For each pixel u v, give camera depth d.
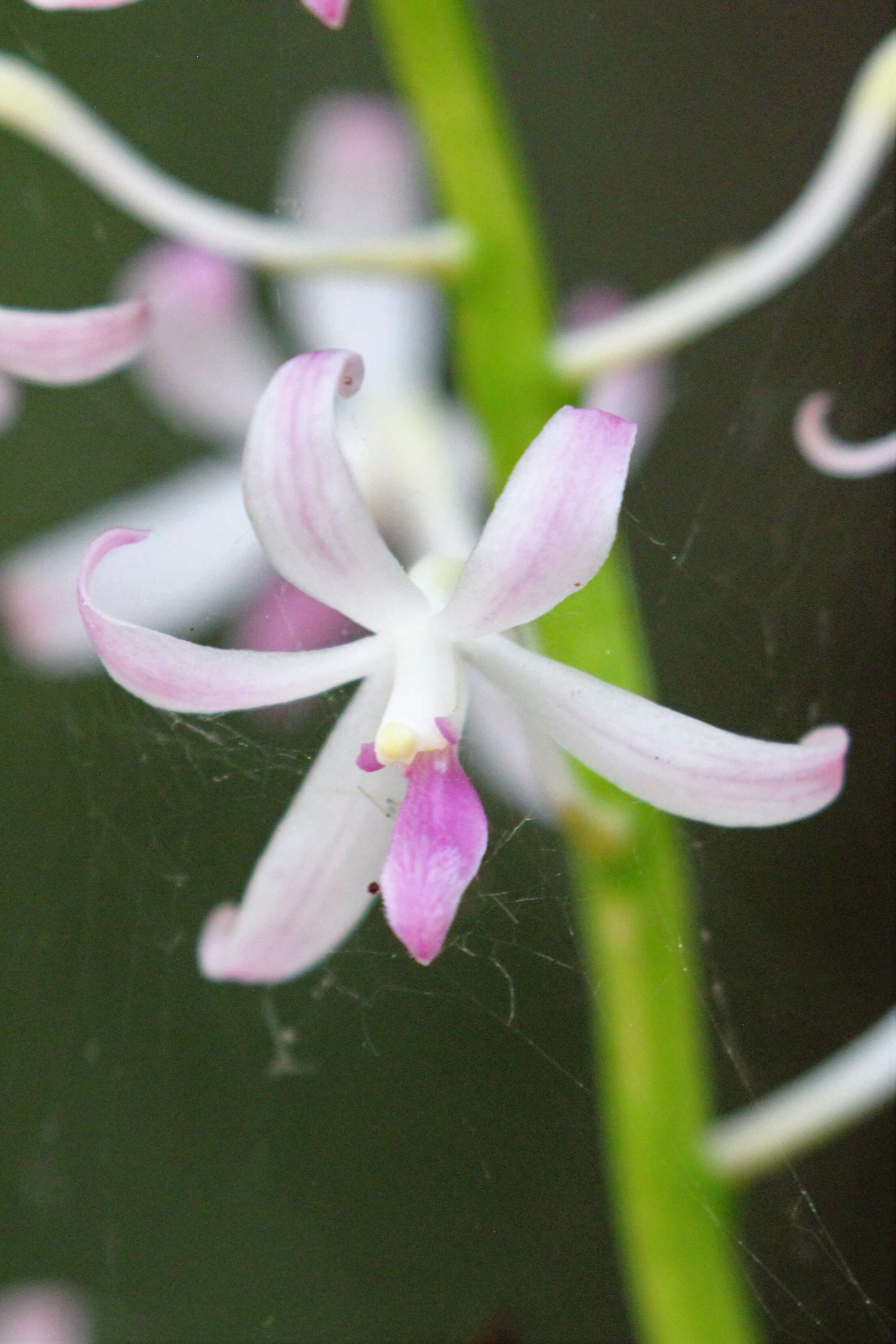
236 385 0.21
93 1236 0.27
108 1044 0.27
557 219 0.29
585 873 0.18
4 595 0.21
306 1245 0.27
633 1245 0.18
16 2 0.26
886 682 0.25
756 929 0.24
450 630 0.17
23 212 0.27
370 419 0.20
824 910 0.24
